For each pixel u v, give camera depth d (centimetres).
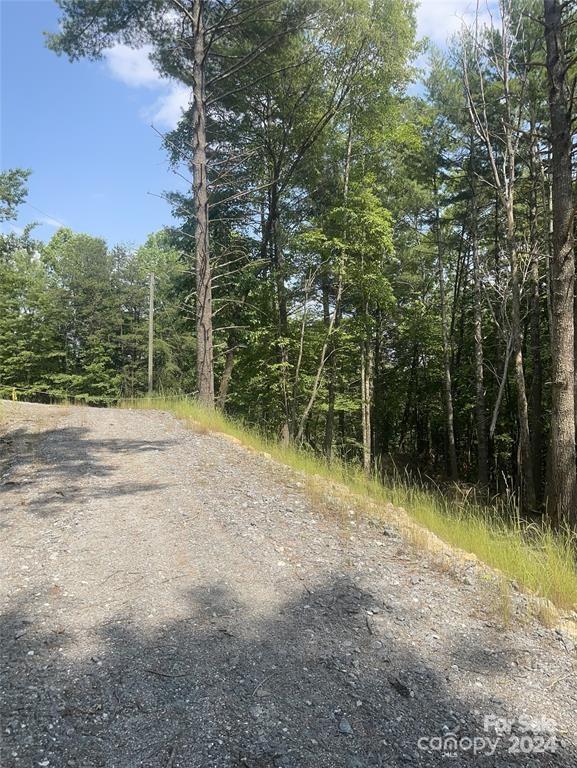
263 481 665
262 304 1764
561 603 392
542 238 1555
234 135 1773
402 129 1695
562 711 265
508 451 2358
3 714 233
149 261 3838
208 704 249
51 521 483
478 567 443
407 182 1941
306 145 1723
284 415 1709
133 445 830
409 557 454
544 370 2025
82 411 1180
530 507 1309
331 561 430
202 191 1321
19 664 271
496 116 1571
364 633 324
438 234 2134
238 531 479
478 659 306
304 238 1533
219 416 1158
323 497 607
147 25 1345
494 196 1856
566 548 510
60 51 1330
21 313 3177
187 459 758
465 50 1435
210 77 1556
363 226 1547
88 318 3222
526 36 1337
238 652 294
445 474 2434
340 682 273
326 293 1817
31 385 3105
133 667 273
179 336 3388
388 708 256
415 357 2667
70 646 290
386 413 2789
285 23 1418
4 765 204
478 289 1900
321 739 232
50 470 651
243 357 1877
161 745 221
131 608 335
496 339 2050
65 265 3278
